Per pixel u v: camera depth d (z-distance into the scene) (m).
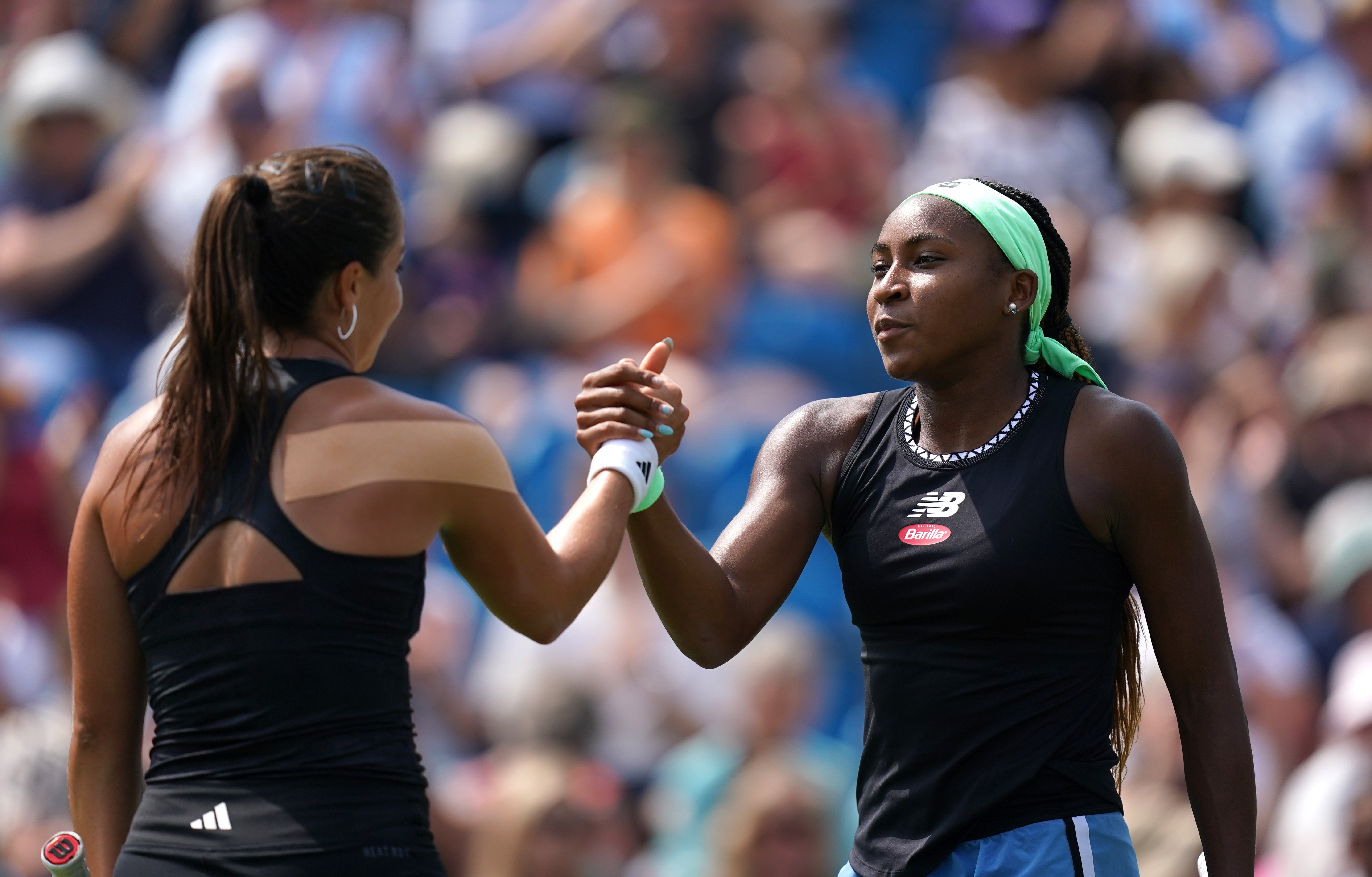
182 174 28.47
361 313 9.07
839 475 9.78
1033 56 34.41
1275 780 23.44
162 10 32.31
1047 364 9.57
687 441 26.95
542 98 33.00
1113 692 9.41
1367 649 22.45
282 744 8.25
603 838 20.25
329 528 8.41
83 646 9.02
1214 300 30.89
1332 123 35.94
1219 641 9.17
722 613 9.63
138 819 8.45
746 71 33.38
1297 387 28.80
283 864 8.09
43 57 29.02
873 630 9.38
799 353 28.94
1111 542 9.09
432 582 24.45
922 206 9.38
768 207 31.78
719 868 20.08
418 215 30.80
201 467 8.55
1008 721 8.94
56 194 27.70
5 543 22.86
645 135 30.42
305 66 31.38
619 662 23.23
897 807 9.20
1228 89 37.72
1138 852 18.81
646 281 28.86
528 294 29.56
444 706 22.39
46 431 24.81
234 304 8.65
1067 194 33.62
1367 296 31.77
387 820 8.31
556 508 25.84
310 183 8.84
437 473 8.67
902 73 36.00
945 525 9.15
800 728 21.69
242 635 8.30
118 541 8.76
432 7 34.84
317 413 8.63
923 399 9.59
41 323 26.89
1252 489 27.64
